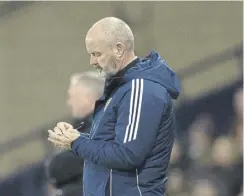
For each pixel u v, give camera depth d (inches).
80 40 1311.5
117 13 1261.1
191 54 1268.5
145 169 486.0
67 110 1301.7
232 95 1221.7
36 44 1322.6
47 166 670.5
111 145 476.7
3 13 1321.4
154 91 477.4
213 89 1232.2
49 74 1315.2
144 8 1250.6
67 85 1311.5
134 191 483.5
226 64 1246.9
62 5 1312.7
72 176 639.1
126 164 471.5
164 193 502.9
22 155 1258.0
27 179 1208.2
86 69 1307.8
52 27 1318.9
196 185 940.0
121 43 486.6
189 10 1272.1
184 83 1248.2
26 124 1298.0
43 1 1318.9
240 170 954.7
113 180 486.0
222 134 1151.6
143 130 470.0
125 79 485.1
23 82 1316.4
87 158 482.3
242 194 909.8
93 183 494.0
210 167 976.9
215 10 1275.8
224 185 933.8
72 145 485.4
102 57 485.7
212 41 1269.7
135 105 473.7
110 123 487.2
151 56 500.4
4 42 1326.3
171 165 986.7
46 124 1295.5
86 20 1304.1
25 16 1322.6
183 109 1213.1
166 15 1264.8
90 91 625.6
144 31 1246.9
